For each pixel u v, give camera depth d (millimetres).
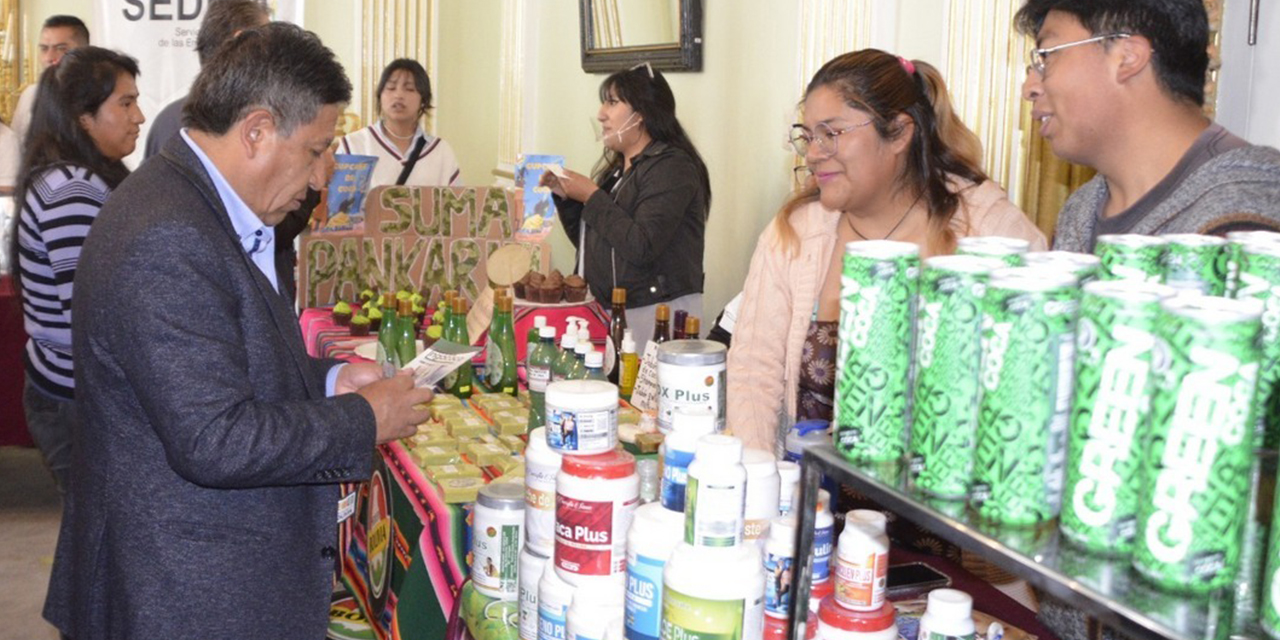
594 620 1177
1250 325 679
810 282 1946
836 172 1838
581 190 3469
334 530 1753
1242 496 693
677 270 3512
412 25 6758
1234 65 2398
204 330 1505
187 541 1585
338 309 3438
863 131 1802
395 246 3652
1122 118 1324
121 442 1583
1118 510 741
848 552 1101
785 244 1983
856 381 935
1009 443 793
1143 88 1306
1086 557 752
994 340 799
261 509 1638
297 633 1673
